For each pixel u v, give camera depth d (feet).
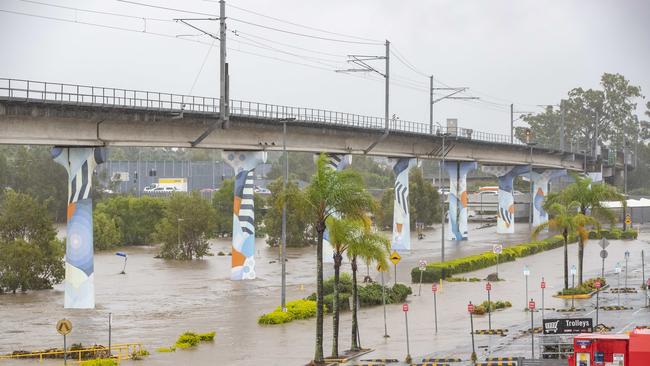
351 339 306.55
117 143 447.83
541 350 246.88
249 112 524.11
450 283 473.26
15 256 464.65
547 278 486.79
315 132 590.55
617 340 183.21
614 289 425.69
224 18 477.77
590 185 458.91
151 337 325.42
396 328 333.21
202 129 497.46
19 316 383.65
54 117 408.46
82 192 419.33
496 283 468.34
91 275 412.16
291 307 368.48
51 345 311.68
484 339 298.76
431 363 253.44
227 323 355.77
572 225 408.05
